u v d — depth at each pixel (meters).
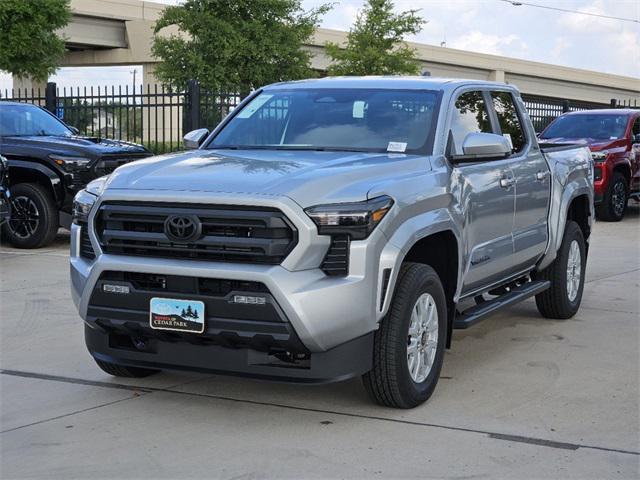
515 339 7.18
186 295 4.81
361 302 4.77
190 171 5.19
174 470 4.38
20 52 29.41
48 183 11.62
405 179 5.24
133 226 5.02
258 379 4.88
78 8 50.94
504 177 6.43
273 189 4.78
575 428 5.01
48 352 6.62
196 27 32.59
